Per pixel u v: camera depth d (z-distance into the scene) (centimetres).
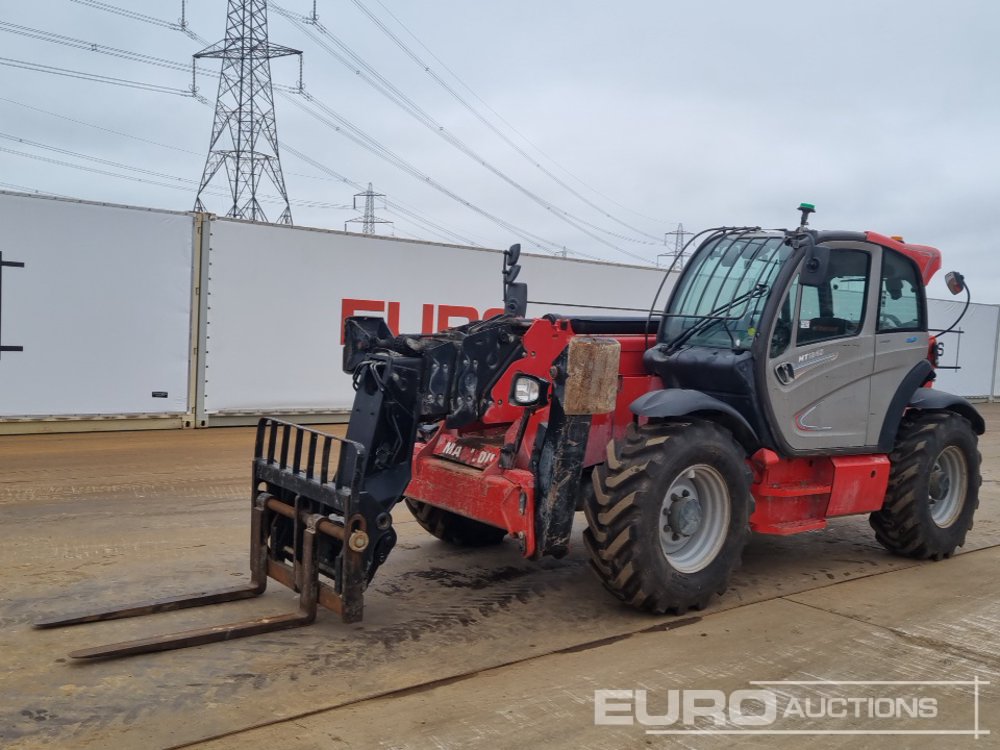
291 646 409
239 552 561
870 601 511
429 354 457
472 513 479
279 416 1145
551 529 455
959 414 631
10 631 416
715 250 559
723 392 508
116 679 366
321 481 428
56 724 325
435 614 463
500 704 356
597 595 504
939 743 336
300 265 1143
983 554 639
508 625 450
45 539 578
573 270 1413
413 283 1247
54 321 980
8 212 940
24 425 981
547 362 484
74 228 981
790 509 531
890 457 598
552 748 321
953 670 408
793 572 573
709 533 485
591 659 408
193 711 339
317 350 1169
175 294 1054
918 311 589
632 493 443
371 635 428
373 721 337
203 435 1040
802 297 515
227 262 1087
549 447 457
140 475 800
